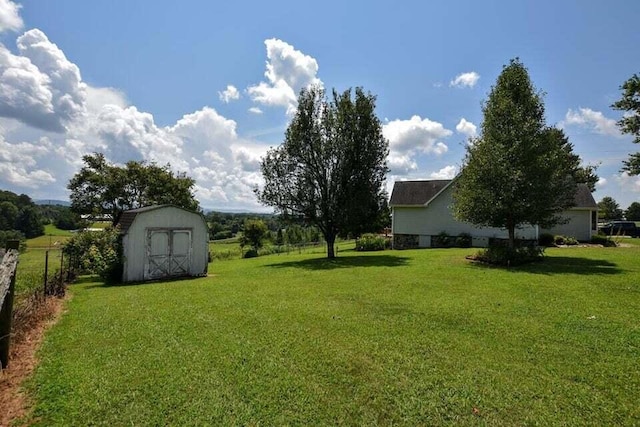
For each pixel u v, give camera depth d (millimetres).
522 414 3936
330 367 5168
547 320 7297
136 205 32188
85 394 4449
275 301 9555
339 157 21594
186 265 17219
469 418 3885
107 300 10461
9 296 5336
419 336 6441
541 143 15539
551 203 15633
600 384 4570
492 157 15523
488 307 8383
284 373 4992
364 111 21734
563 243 23250
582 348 5801
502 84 17125
